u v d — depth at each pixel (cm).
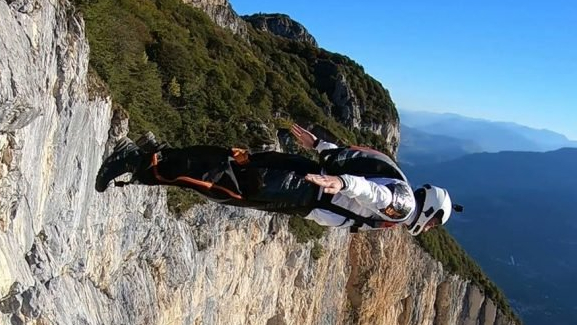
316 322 3791
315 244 3441
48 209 1291
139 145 618
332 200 579
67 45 1274
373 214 580
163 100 2631
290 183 581
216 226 2370
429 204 602
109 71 2038
